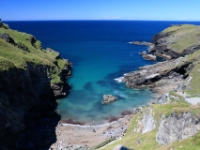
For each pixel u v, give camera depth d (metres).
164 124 36.19
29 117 66.44
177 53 142.75
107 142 54.00
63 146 55.81
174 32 173.00
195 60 95.69
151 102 79.25
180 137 32.47
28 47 105.25
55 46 189.62
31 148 54.50
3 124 48.81
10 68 60.97
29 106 67.31
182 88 76.44
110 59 144.38
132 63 134.50
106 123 66.81
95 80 102.50
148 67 112.44
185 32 161.00
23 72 67.81
